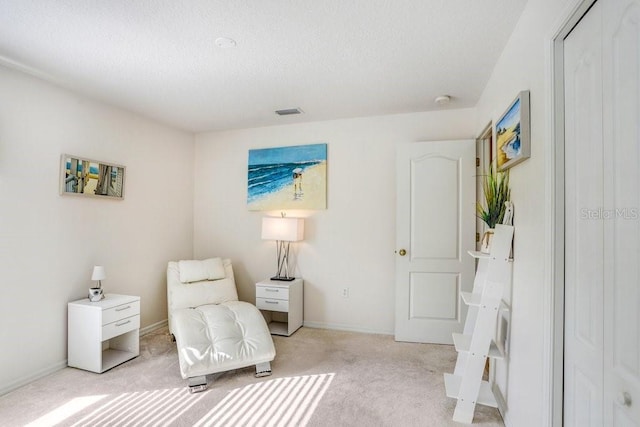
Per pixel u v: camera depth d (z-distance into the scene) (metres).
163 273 3.89
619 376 1.02
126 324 2.89
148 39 2.07
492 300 2.00
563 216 1.39
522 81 1.80
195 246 4.37
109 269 3.22
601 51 1.11
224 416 2.10
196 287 3.53
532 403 1.60
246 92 2.97
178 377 2.62
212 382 2.54
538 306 1.54
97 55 2.27
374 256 3.68
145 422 2.03
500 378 2.19
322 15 1.83
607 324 1.09
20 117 2.49
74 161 2.87
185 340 2.52
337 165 3.80
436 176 3.35
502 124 2.12
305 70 2.53
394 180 3.62
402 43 2.14
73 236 2.88
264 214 4.11
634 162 0.95
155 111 3.47
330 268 3.83
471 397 2.04
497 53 2.26
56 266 2.74
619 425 1.02
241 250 4.20
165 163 3.94
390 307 3.63
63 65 2.41
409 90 2.93
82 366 2.72
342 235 3.79
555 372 1.41
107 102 3.19
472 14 1.82
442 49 2.21
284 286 3.56
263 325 2.88
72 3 1.71
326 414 2.12
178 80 2.70
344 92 2.98
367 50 2.23
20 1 1.69
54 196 2.73
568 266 1.36
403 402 2.27
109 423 2.01
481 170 3.29
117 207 3.32
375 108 3.42
